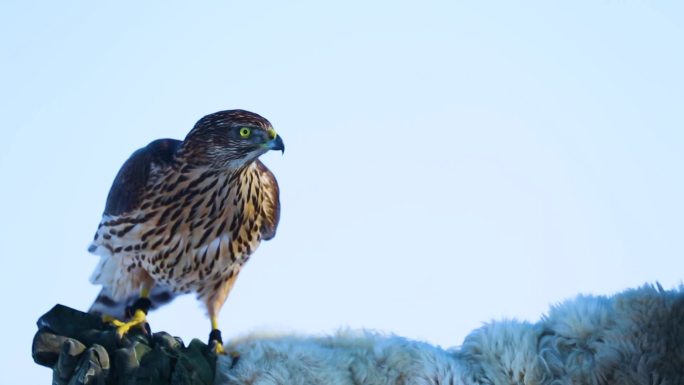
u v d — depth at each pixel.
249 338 5.58
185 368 5.04
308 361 5.17
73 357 5.03
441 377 5.16
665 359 4.97
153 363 5.03
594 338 5.20
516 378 5.18
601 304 5.36
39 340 5.23
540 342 5.29
